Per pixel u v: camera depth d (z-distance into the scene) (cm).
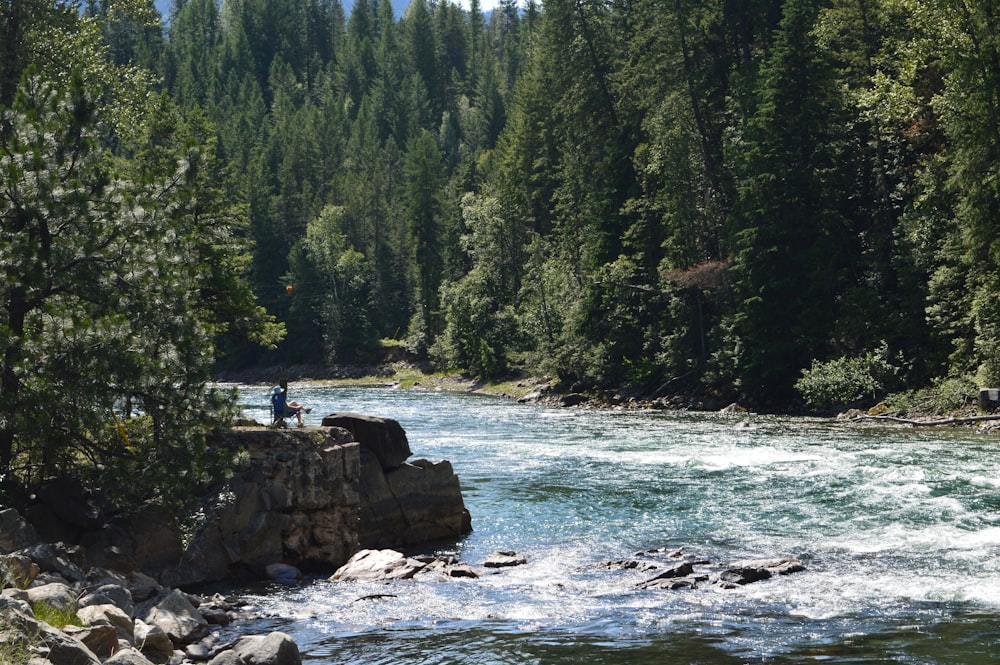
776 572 1677
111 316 1705
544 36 9800
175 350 1764
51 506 1662
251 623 1419
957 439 3506
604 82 7994
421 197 10756
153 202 1844
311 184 13888
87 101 1842
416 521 2131
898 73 5525
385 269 12006
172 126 3531
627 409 5769
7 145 1778
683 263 6172
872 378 4700
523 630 1355
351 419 2141
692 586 1603
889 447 3281
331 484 1973
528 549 1984
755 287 5319
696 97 6556
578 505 2431
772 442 3538
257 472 1897
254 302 3509
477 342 8700
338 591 1644
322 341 11569
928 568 1684
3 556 1284
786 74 5444
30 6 3259
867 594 1525
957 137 4294
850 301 5034
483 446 3628
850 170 5625
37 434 1612
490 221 9231
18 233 1678
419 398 7188
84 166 1808
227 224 3475
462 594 1586
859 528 2042
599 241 7081
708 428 4216
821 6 6306
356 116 18175
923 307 4809
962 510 2167
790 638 1291
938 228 4806
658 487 2638
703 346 5894
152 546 1719
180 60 19012
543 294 7738
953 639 1273
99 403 1656
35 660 877
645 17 7275
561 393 6688
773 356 5203
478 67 19725
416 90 18188
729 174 6062
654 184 6919
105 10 3703
